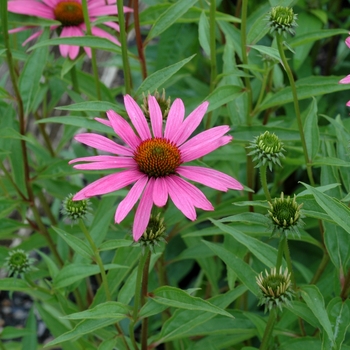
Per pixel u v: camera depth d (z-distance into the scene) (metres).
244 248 0.66
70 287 0.67
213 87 0.70
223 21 0.71
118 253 0.66
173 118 0.56
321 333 0.59
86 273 0.61
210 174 0.52
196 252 0.76
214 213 0.73
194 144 0.55
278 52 0.59
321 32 0.66
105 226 0.66
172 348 0.79
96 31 0.75
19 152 0.75
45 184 0.81
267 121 0.80
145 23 0.76
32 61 0.72
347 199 0.54
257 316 0.61
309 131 0.63
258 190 0.94
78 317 0.53
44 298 0.75
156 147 0.53
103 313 0.55
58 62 0.85
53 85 0.86
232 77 0.72
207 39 0.70
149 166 0.52
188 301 0.54
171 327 0.59
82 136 0.54
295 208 0.50
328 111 1.03
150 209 0.50
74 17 0.75
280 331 0.61
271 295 0.50
